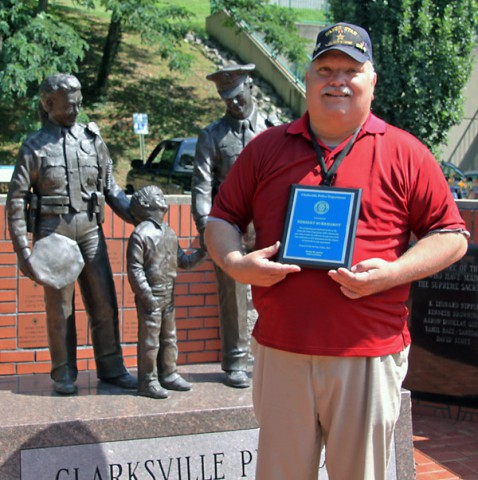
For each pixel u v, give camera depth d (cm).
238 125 407
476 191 878
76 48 1285
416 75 1164
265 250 243
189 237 496
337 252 239
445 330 529
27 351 478
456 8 1162
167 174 1212
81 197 371
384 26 1149
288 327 244
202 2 2741
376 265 232
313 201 245
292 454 253
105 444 336
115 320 393
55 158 363
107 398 369
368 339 241
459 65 1173
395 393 251
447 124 1216
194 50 2231
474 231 517
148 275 371
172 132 1753
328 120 247
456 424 520
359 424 246
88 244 379
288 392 249
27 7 1302
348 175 246
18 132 1375
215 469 349
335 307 240
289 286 244
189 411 348
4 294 473
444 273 526
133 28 1555
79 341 486
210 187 405
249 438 356
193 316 505
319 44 250
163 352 385
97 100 1823
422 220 250
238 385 395
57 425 330
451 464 446
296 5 2316
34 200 363
